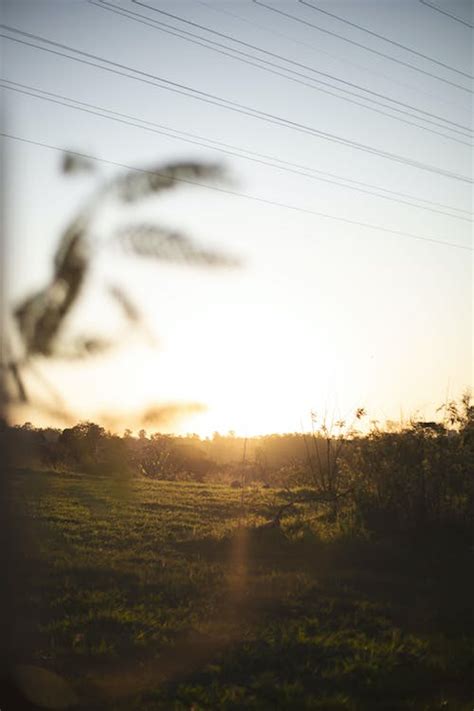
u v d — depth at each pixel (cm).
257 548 1472
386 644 870
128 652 802
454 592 1180
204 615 969
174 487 2216
